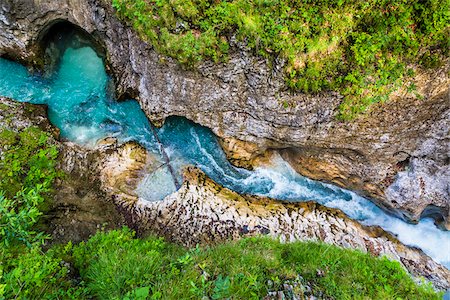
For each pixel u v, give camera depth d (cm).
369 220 1052
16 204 784
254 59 816
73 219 860
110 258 658
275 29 775
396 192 959
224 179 1039
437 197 925
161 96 955
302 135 921
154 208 935
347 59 784
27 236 633
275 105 874
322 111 855
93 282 634
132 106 1057
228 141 1007
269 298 628
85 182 923
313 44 774
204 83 885
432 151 877
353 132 876
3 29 959
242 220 950
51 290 586
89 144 1000
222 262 685
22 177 848
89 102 1045
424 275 931
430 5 705
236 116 941
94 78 1057
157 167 1012
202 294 598
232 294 604
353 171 983
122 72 1020
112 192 938
